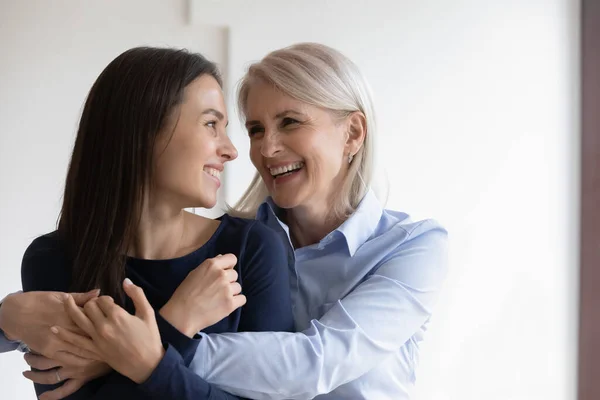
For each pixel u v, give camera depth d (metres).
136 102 1.20
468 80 2.61
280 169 1.56
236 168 2.48
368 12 2.55
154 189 1.23
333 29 2.53
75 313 1.10
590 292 2.66
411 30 2.58
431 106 2.59
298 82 1.50
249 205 1.77
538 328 2.65
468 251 2.61
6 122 2.50
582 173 2.67
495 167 2.63
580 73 2.67
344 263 1.55
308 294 1.56
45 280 1.26
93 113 1.25
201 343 1.19
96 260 1.21
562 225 2.67
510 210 2.63
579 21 2.67
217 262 1.18
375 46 2.56
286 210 1.68
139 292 1.11
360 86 1.60
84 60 2.52
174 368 1.09
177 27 2.52
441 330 2.60
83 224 1.23
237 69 2.49
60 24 2.51
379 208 1.64
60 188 2.53
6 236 2.52
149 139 1.19
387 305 1.41
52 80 2.51
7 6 2.48
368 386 1.48
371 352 1.36
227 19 2.49
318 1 2.53
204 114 1.22
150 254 1.27
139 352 1.08
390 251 1.53
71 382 1.16
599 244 2.65
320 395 1.50
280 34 2.51
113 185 1.21
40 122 2.52
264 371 1.20
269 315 1.27
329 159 1.54
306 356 1.23
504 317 2.63
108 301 1.10
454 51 2.60
